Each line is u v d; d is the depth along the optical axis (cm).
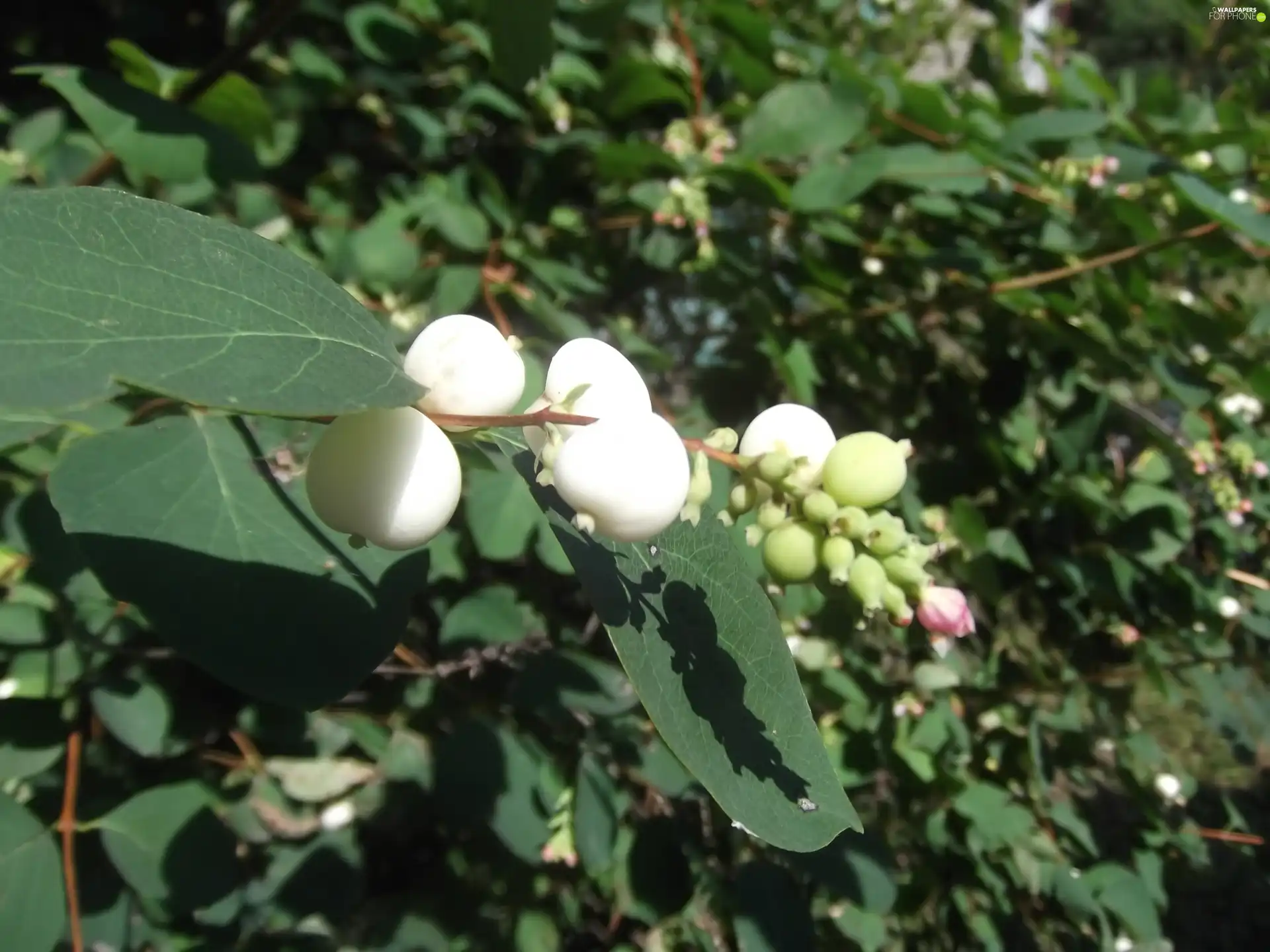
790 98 27
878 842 25
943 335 34
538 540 21
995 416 34
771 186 25
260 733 22
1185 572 36
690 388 31
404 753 23
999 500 34
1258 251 33
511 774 22
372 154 28
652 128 30
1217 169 35
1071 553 35
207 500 11
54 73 18
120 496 11
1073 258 31
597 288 26
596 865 23
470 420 9
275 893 22
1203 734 55
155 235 8
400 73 28
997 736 35
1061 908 34
